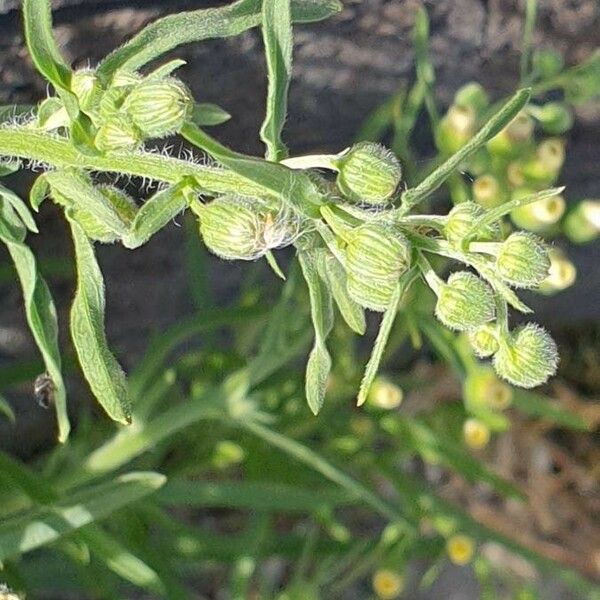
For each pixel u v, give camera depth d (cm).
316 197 8
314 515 19
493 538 16
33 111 10
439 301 8
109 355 9
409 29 15
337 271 8
